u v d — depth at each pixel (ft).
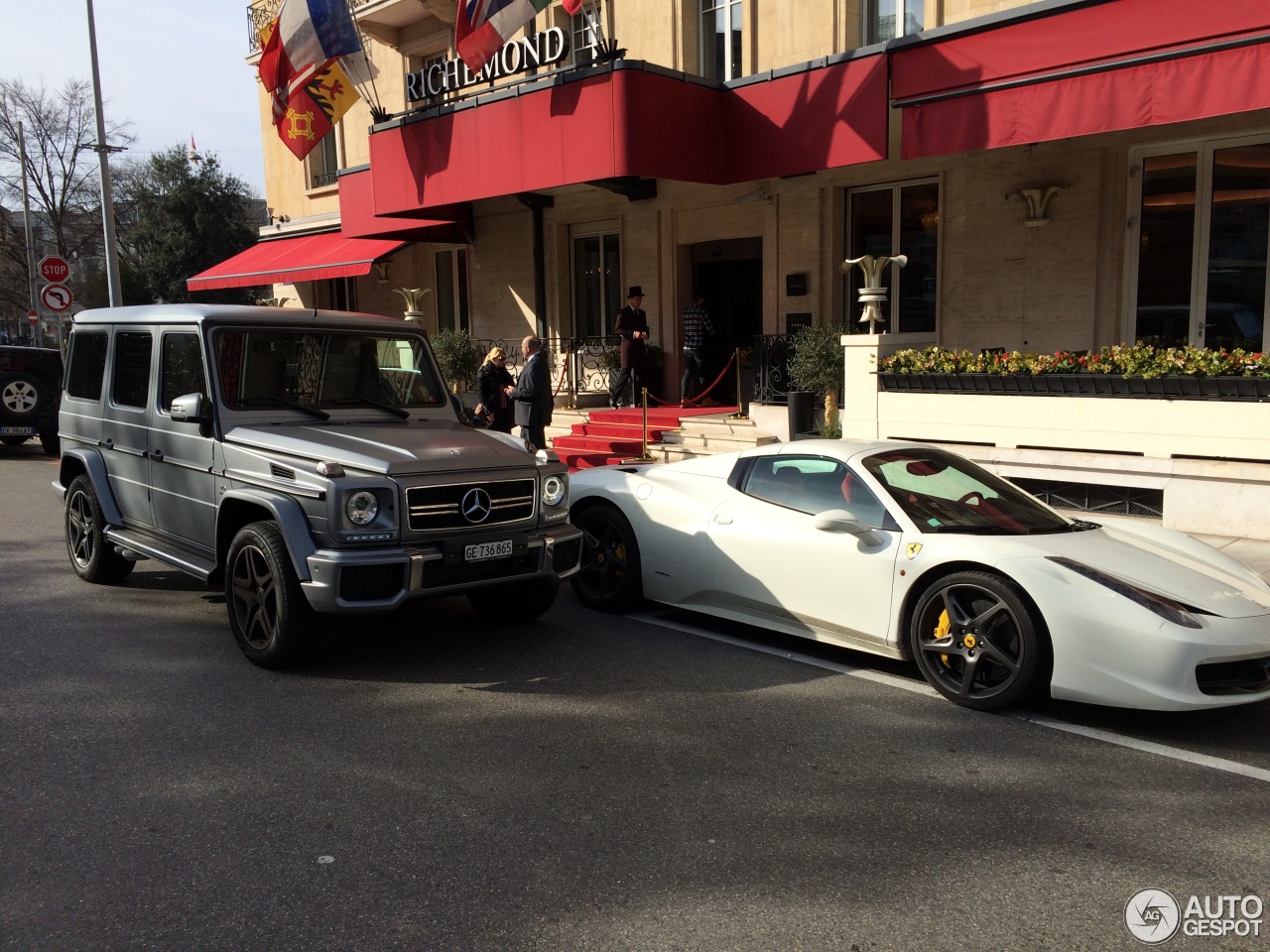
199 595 22.74
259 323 19.33
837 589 17.43
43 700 15.74
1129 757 13.82
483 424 34.27
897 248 40.34
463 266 60.64
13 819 11.68
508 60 42.68
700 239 46.75
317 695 16.08
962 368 31.04
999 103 30.30
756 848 11.08
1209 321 32.53
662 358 48.73
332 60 47.26
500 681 16.94
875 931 9.43
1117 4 27.40
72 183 142.20
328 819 11.73
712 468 20.89
